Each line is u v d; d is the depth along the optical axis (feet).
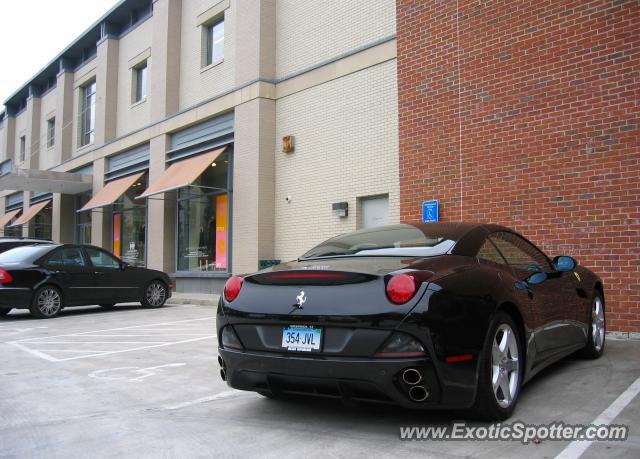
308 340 11.80
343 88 39.99
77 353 23.50
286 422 13.00
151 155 60.23
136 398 15.94
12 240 44.37
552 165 25.61
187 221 55.52
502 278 13.17
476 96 28.66
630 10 23.61
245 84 46.75
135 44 67.87
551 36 26.02
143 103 65.16
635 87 23.31
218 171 51.06
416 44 31.58
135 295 41.37
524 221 26.37
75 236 82.23
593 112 24.47
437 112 30.30
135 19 68.54
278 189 44.91
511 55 27.37
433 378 10.92
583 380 15.78
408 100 31.73
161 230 57.88
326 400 14.62
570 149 25.05
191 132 55.26
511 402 12.55
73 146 83.10
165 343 25.66
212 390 16.62
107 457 11.18
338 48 41.14
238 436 12.16
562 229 25.07
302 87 43.21
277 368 12.06
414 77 31.55
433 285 11.32
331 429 12.34
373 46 37.93
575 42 25.20
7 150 108.68
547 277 15.05
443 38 30.30
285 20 45.93
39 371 19.99
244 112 46.75
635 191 23.03
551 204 25.52
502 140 27.48
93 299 38.78
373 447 11.10
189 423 13.29
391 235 15.02
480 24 28.73
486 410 11.88
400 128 32.01
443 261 12.47
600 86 24.31
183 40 58.85
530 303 14.05
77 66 83.56
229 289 13.55
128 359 21.94
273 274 12.78
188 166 51.08
